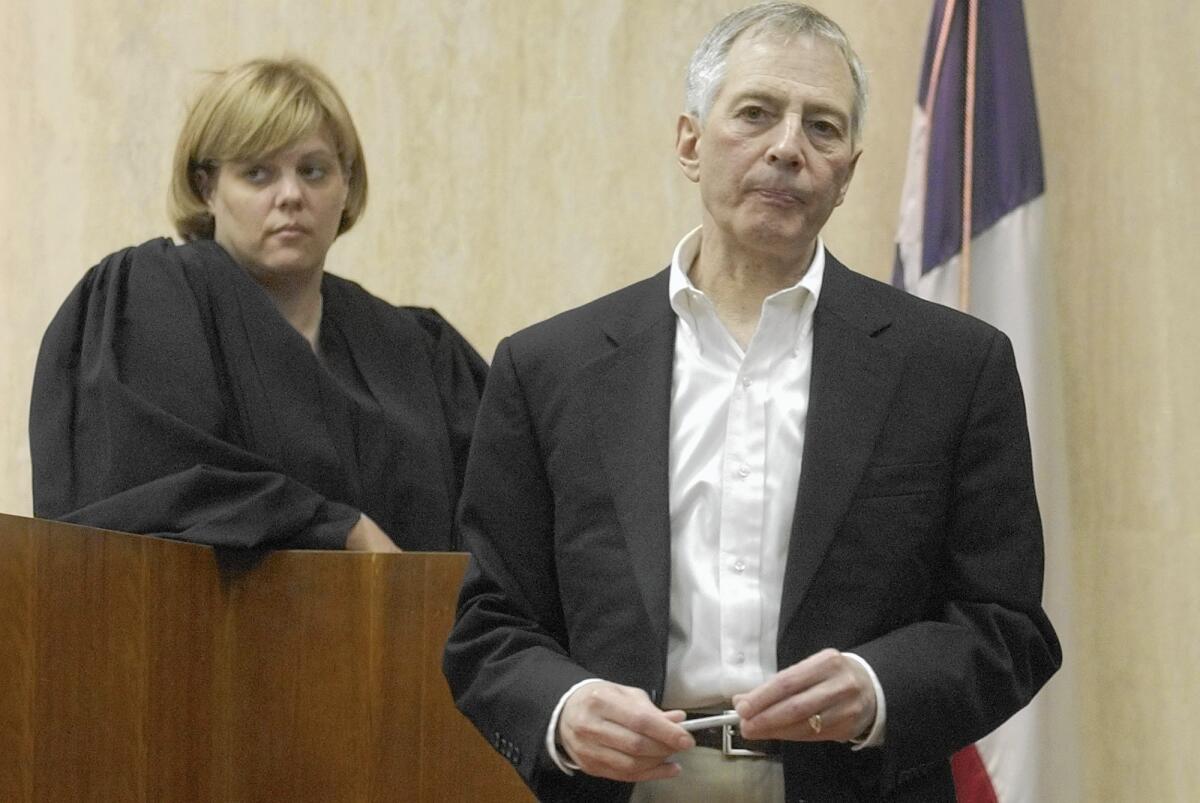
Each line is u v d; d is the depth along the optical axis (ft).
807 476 16.30
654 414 16.90
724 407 16.94
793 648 15.93
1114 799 36.73
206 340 27.09
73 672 20.42
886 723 15.08
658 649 15.99
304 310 28.81
